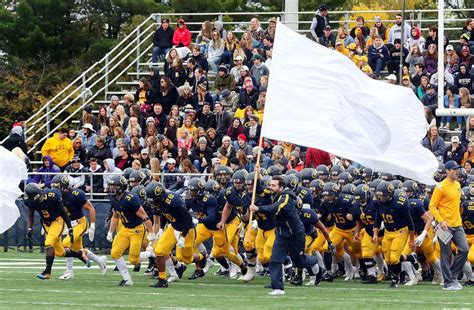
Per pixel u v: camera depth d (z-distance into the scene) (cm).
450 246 3775
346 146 3625
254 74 5797
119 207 3909
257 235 4072
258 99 5597
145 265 4947
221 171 4206
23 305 3191
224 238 4175
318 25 6044
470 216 4009
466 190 4034
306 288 3872
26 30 9425
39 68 9300
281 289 3575
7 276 4219
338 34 6053
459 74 5575
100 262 4281
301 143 3638
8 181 4069
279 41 3719
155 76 5784
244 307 3152
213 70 6128
